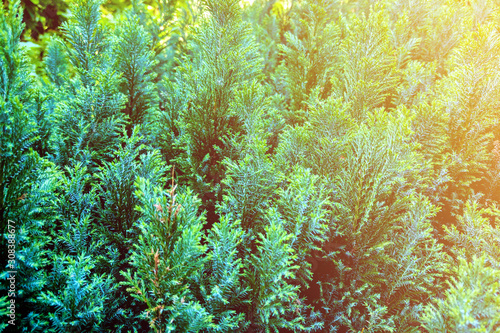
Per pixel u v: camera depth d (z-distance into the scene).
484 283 1.15
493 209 1.78
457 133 1.92
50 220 1.31
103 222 1.51
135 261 1.16
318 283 1.58
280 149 1.82
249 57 2.25
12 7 1.22
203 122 1.91
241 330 1.31
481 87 1.81
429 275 1.50
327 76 2.46
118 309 1.33
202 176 1.89
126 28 1.96
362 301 1.54
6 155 1.13
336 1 2.83
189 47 2.51
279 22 3.53
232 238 1.29
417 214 1.55
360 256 1.61
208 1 1.94
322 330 1.52
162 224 1.16
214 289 1.21
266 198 1.60
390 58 2.00
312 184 1.41
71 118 1.64
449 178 1.83
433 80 2.36
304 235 1.46
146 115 2.14
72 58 2.01
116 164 1.44
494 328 1.12
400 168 1.52
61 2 4.03
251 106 1.83
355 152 1.78
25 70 1.33
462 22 2.35
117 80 1.79
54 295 1.20
